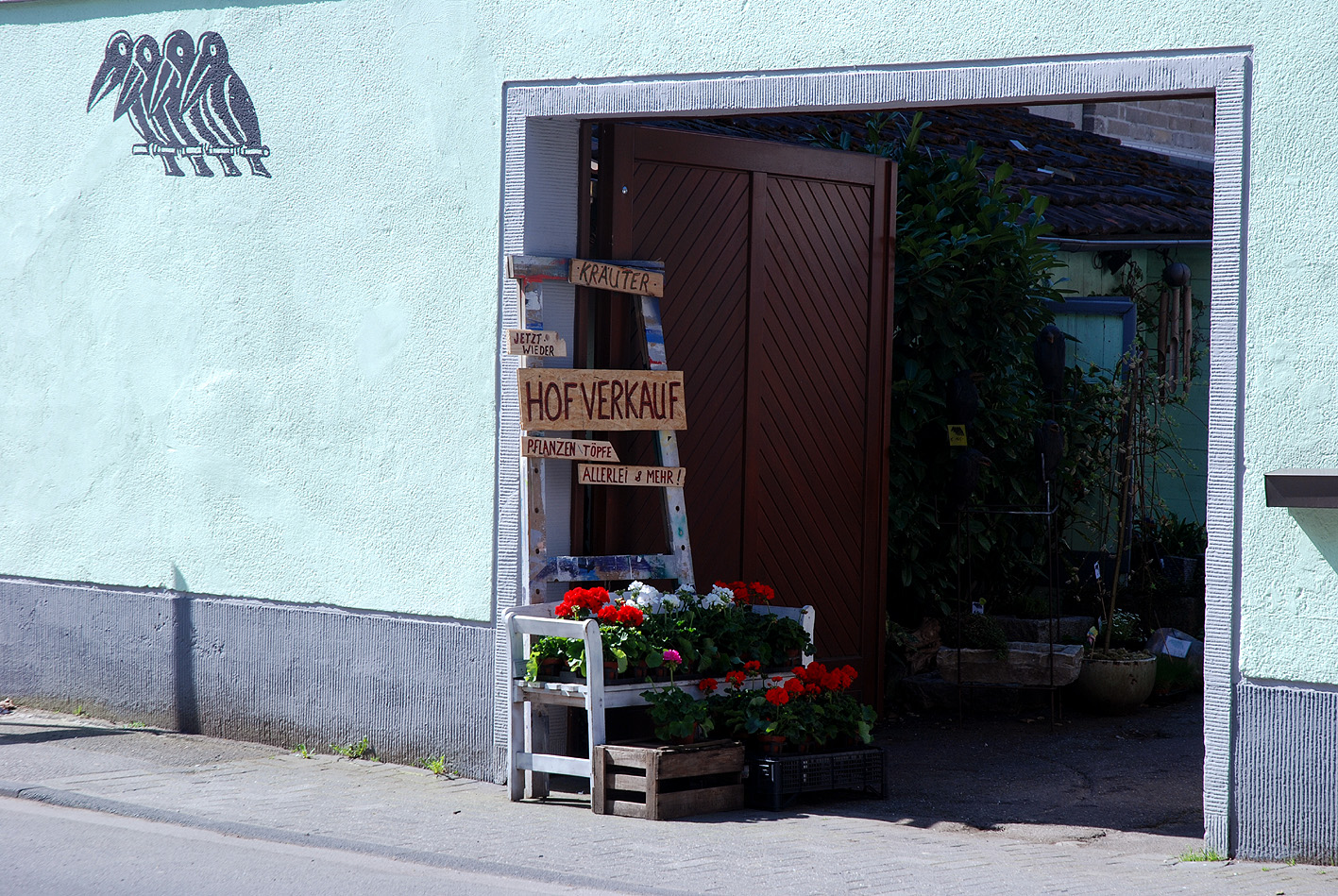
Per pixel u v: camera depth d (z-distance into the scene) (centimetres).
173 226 806
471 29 705
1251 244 544
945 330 902
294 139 762
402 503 729
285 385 768
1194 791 696
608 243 714
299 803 650
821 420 812
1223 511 551
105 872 539
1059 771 739
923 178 922
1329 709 534
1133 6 561
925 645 913
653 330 714
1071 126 1447
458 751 711
